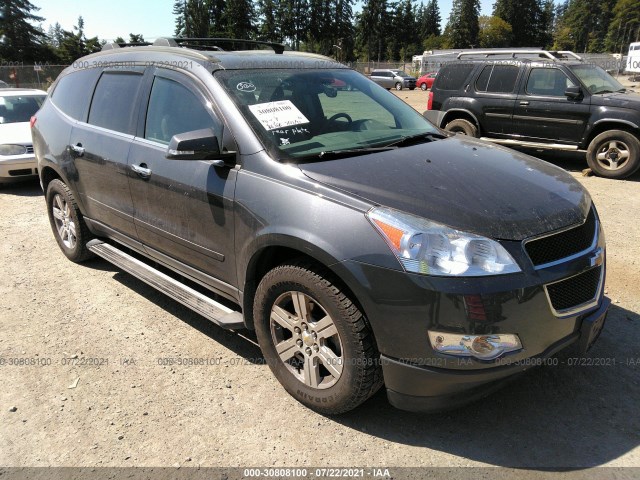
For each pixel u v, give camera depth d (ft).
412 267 7.77
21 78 110.11
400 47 348.79
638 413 9.53
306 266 8.93
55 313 13.56
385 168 9.50
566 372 10.72
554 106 30.01
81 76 15.46
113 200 13.55
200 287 13.28
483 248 7.82
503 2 352.28
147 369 11.09
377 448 8.82
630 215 21.52
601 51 362.94
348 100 12.36
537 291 7.94
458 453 8.68
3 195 26.07
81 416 9.71
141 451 8.84
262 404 9.96
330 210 8.54
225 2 262.88
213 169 10.42
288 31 267.18
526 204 8.75
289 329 9.61
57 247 18.42
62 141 15.29
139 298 14.38
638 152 27.66
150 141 12.16
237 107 10.39
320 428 9.30
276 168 9.53
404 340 7.98
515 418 9.48
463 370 7.84
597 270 9.12
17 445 9.04
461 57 35.22
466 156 10.66
